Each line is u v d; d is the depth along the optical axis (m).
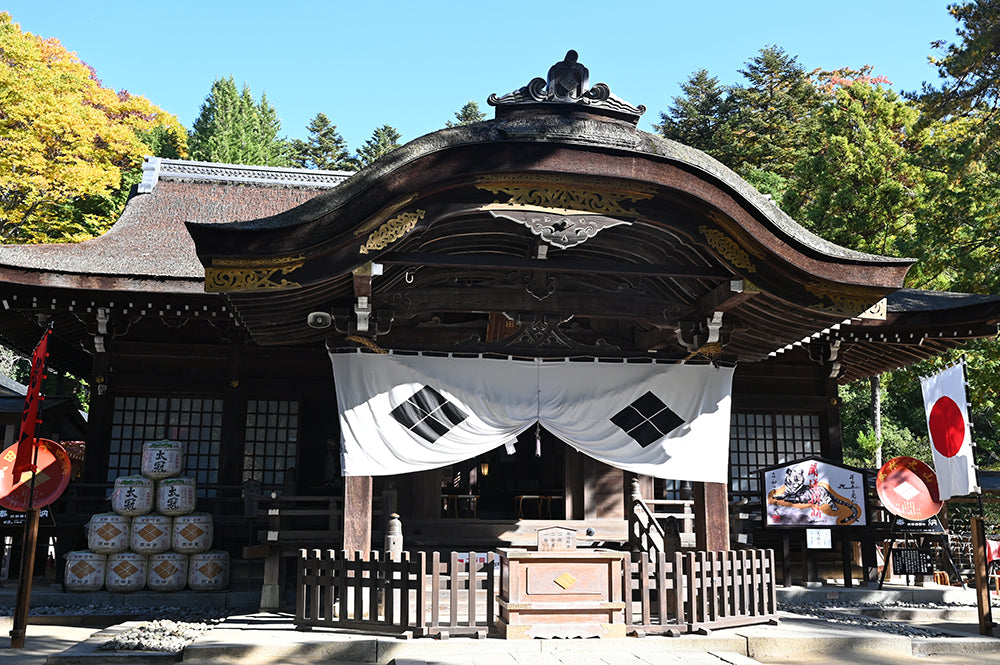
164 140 39.41
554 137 7.47
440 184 7.43
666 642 7.37
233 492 13.53
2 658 7.49
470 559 7.54
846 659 7.54
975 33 19.22
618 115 7.79
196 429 13.86
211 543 11.88
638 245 8.93
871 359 14.76
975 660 7.66
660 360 9.40
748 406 14.58
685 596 8.02
